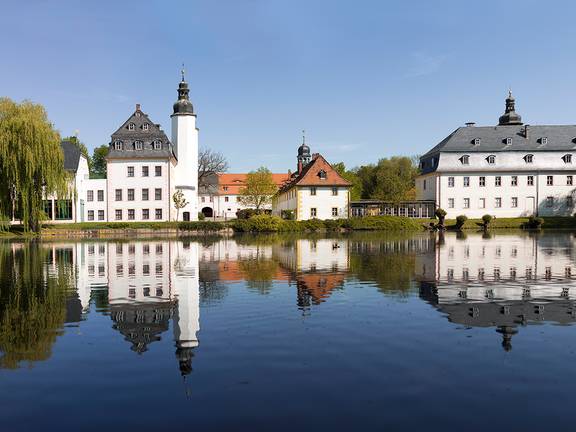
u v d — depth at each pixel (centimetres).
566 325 852
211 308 1027
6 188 4003
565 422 475
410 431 458
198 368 639
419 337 777
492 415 491
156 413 503
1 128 3953
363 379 591
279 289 1267
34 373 627
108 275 1609
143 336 806
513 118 7200
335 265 1833
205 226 5238
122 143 6244
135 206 6206
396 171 10125
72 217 5872
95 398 544
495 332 806
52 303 1114
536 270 1627
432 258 2077
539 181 6650
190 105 6706
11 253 2556
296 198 6316
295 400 531
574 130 6825
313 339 773
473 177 6725
